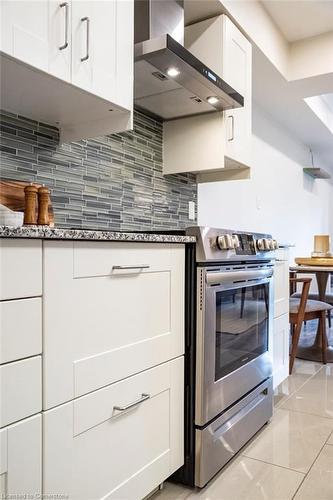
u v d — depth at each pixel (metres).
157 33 1.79
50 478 0.95
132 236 1.19
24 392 0.89
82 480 1.04
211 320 1.50
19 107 1.44
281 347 2.57
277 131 4.23
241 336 1.78
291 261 4.68
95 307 1.08
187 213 2.57
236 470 1.59
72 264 1.01
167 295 1.38
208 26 2.16
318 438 1.87
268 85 3.12
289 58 3.03
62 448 0.98
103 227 1.89
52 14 1.18
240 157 2.32
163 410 1.36
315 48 2.94
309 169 5.07
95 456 1.08
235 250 1.64
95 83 1.32
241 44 2.30
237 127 2.29
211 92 1.89
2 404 0.84
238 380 1.71
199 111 2.15
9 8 1.06
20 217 1.31
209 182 2.64
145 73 1.69
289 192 4.64
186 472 1.47
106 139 1.92
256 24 2.47
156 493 1.44
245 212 3.51
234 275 1.65
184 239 1.42
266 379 2.04
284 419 2.10
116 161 1.98
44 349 0.93
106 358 1.12
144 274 1.27
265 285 2.04
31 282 0.90
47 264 0.94
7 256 0.85
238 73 2.26
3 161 1.45
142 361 1.26
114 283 1.15
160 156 2.30
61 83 1.23
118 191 1.99
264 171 3.92
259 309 1.98
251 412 1.83
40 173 1.58
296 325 2.99
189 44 2.21
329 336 4.08
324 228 6.28
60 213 1.67
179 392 1.44
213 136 2.16
